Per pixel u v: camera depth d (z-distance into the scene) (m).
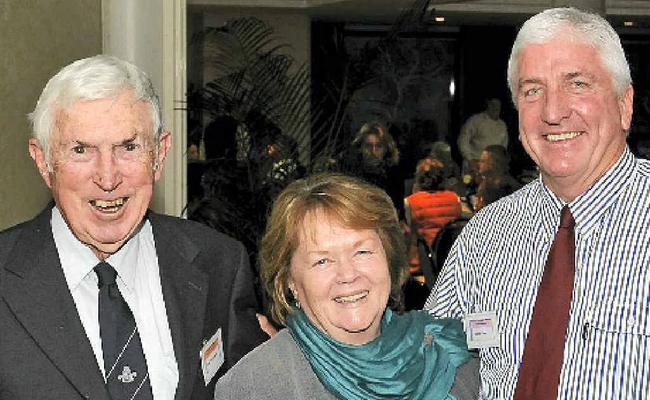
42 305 1.96
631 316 1.99
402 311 2.27
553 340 2.08
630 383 1.97
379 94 13.33
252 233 5.02
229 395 2.06
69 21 4.25
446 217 6.69
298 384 2.07
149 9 4.88
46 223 2.07
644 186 2.08
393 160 5.27
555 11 2.12
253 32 6.01
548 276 2.14
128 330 2.04
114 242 1.98
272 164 5.12
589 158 2.07
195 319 2.15
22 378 1.91
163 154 2.07
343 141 5.27
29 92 3.79
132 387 2.01
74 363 1.94
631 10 11.24
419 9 6.04
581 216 2.11
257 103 5.22
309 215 2.06
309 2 11.34
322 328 2.11
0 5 3.52
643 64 12.77
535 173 7.96
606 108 2.07
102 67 1.91
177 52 5.03
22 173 3.75
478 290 2.33
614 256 2.05
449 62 13.62
